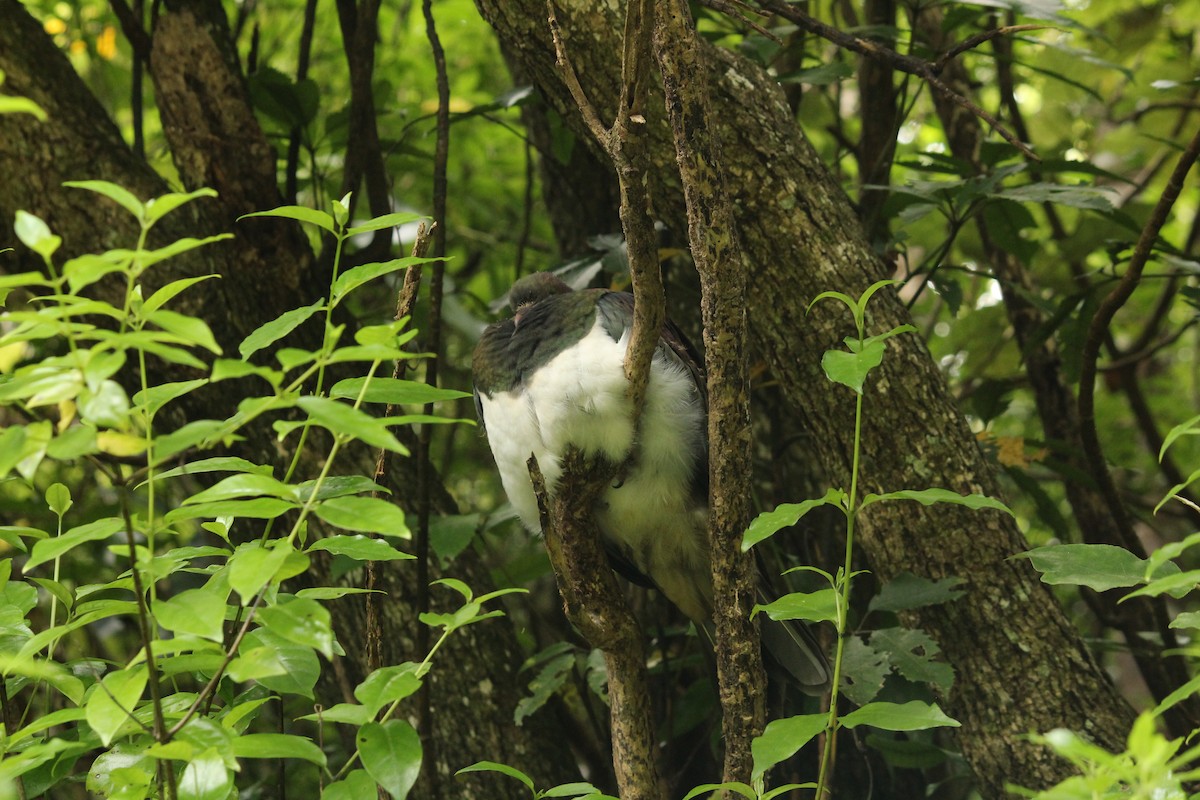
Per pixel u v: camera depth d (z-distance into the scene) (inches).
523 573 315.6
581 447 227.3
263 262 278.4
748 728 182.5
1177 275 288.2
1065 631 231.9
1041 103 430.3
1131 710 230.8
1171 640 271.1
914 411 233.6
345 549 149.0
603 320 230.5
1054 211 383.2
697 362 248.8
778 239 234.2
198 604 122.6
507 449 237.9
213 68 271.9
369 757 133.6
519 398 233.6
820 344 234.4
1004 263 353.1
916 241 380.5
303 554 137.9
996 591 232.1
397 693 135.2
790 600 155.9
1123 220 280.5
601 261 286.8
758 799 152.6
